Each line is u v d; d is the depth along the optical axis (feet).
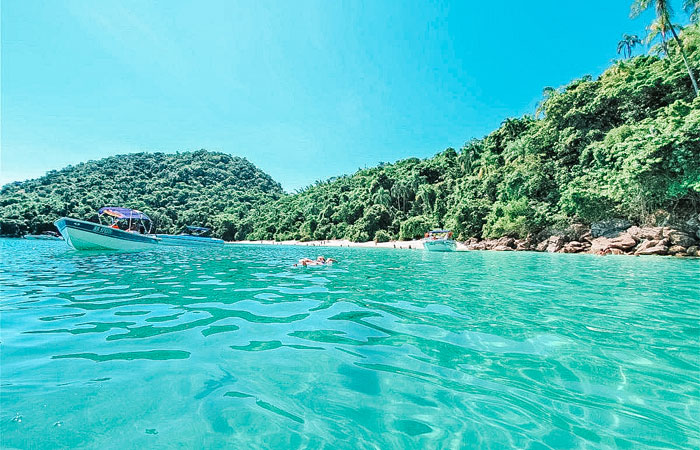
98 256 50.80
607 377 8.54
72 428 6.04
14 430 5.93
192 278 27.27
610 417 6.70
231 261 46.55
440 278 28.22
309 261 44.19
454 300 18.44
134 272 30.81
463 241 115.55
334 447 5.67
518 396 7.55
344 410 6.89
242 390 7.66
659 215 67.51
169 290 21.27
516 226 95.30
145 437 5.81
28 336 11.39
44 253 55.98
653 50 92.73
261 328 12.70
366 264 43.27
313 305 16.98
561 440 5.94
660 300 18.37
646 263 42.83
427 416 6.70
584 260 50.03
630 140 69.31
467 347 10.75
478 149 181.68
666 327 13.00
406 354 10.12
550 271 33.71
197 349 10.30
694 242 57.77
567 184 89.71
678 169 60.03
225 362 9.28
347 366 9.14
